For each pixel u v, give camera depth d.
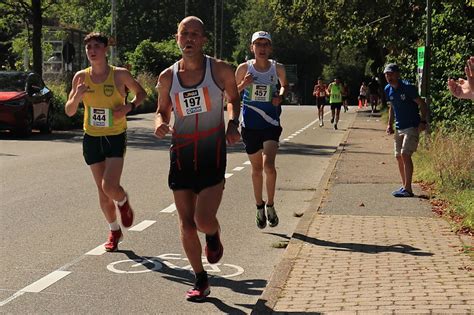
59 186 12.16
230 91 5.84
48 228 8.87
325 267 6.73
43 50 40.59
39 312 5.71
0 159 15.94
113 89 7.39
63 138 22.02
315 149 20.30
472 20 17.30
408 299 5.64
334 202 10.45
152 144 20.59
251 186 12.77
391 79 10.85
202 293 6.05
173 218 9.67
